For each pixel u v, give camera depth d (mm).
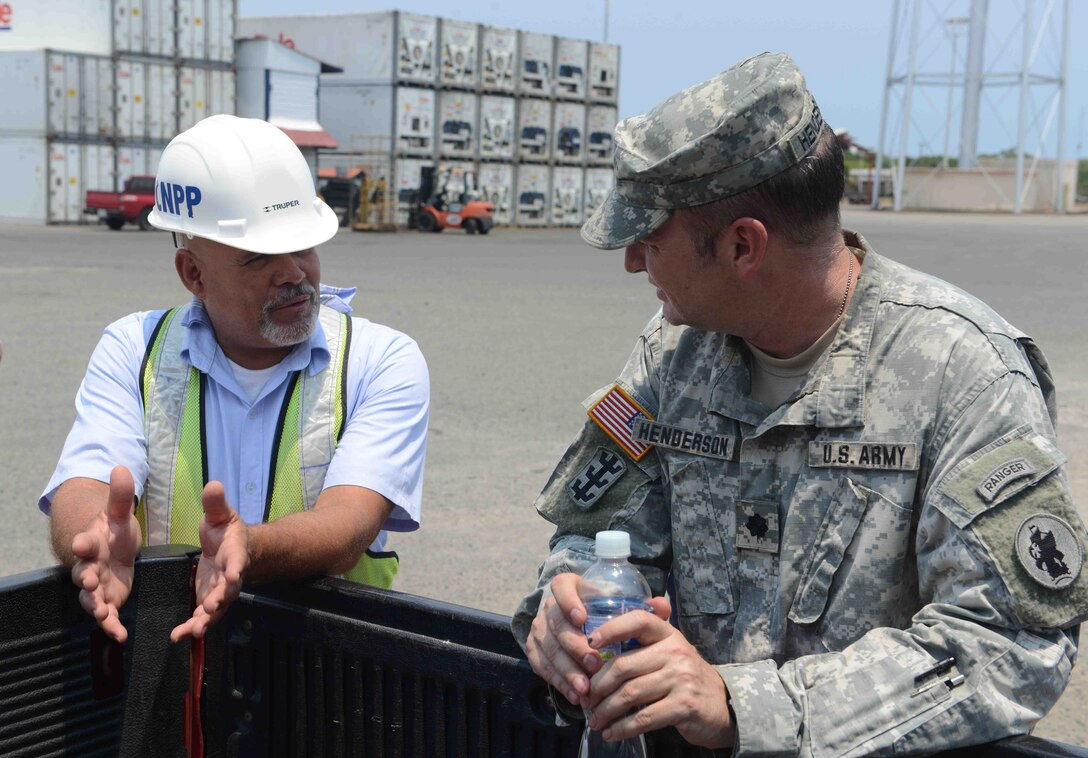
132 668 1912
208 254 2217
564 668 1480
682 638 1453
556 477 1851
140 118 28891
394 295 14062
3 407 7129
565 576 1519
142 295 13234
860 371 1603
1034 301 13953
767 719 1422
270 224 2223
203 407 2312
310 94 31156
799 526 1624
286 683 1969
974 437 1498
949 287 1637
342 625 1886
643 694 1412
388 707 1861
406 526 2375
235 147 2240
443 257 21547
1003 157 62844
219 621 2021
